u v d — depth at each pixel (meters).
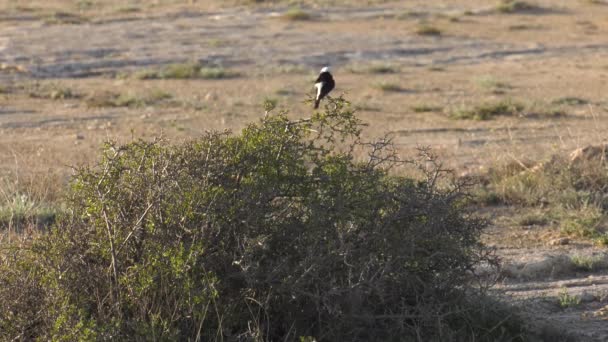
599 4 138.38
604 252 27.67
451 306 17.81
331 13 128.00
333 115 18.33
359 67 84.44
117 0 146.88
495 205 34.12
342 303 16.56
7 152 44.75
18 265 16.77
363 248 16.67
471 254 18.34
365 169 17.84
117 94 68.75
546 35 108.31
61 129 54.31
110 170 17.00
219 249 16.34
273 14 124.81
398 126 55.69
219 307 16.17
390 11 130.00
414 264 17.38
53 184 34.47
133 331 15.59
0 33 102.94
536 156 41.09
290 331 16.17
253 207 16.52
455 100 66.88
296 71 83.06
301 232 16.62
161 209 16.47
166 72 79.69
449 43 101.19
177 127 53.56
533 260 26.00
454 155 44.81
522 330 18.98
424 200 17.30
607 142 44.59
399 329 17.08
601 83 75.94
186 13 127.50
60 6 136.50
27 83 73.75
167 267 15.88
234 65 87.00
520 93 70.50
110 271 16.22
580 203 33.16
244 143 17.44
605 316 21.50
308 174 17.69
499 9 130.38
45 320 15.79
